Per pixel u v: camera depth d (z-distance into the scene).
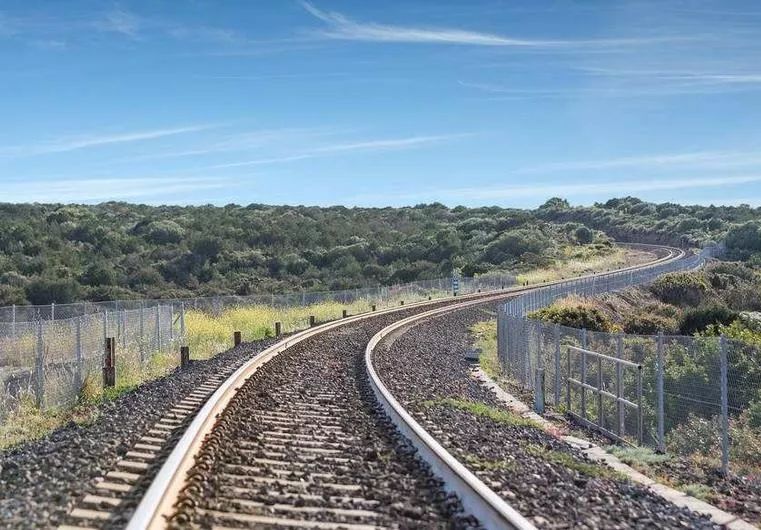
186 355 22.23
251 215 124.88
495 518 6.96
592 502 8.85
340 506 7.88
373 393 16.53
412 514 7.61
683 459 13.54
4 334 23.41
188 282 81.25
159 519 6.67
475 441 12.08
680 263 75.56
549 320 30.86
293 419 13.04
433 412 14.66
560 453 12.42
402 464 9.85
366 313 45.44
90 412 14.55
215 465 9.02
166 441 10.46
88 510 7.21
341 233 115.69
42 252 80.25
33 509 7.08
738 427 15.34
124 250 88.62
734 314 31.02
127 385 18.61
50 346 20.80
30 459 9.58
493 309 51.38
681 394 17.78
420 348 28.95
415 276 94.44
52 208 109.94
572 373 20.22
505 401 19.64
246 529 6.88
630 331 31.77
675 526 8.38
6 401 15.78
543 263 99.00
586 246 120.25
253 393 15.32
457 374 23.16
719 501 10.67
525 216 137.25
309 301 50.53
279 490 8.34
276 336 31.88
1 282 64.94
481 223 134.88
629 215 183.88
